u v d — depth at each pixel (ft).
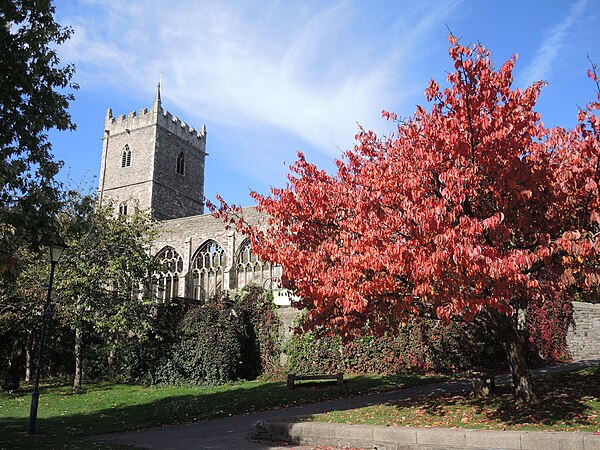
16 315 70.38
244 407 51.19
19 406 58.90
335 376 61.62
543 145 32.99
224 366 72.08
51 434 41.42
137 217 81.82
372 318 38.37
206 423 44.96
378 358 69.21
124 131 172.86
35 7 41.60
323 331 43.55
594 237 28.73
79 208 48.85
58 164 41.98
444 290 27.96
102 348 79.66
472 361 65.41
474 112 29.07
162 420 47.47
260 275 116.67
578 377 47.57
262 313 79.66
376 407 41.39
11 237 40.45
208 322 74.64
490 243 29.99
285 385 64.85
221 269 122.83
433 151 30.60
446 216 27.35
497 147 28.32
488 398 39.81
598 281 27.17
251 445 34.32
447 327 66.54
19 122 40.09
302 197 37.70
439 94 31.35
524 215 31.19
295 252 34.58
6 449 33.19
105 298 72.49
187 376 73.15
